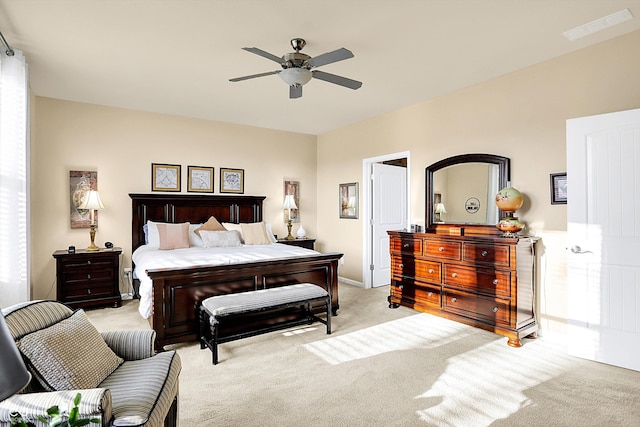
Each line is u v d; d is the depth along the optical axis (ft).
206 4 7.57
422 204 14.69
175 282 9.97
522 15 8.08
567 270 9.80
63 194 14.51
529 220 11.10
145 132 16.24
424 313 13.12
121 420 4.26
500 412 6.76
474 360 9.11
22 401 4.06
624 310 8.68
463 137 13.07
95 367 5.16
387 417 6.61
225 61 10.58
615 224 8.83
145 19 8.20
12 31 8.70
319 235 21.20
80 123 14.84
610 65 9.34
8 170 9.17
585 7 7.75
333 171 20.10
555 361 9.07
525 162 11.19
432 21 8.34
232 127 18.54
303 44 9.36
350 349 9.84
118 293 14.20
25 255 10.00
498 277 10.51
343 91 13.39
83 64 10.78
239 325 10.81
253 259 11.60
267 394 7.45
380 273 18.20
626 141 8.66
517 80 11.38
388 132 16.38
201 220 17.33
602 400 7.17
